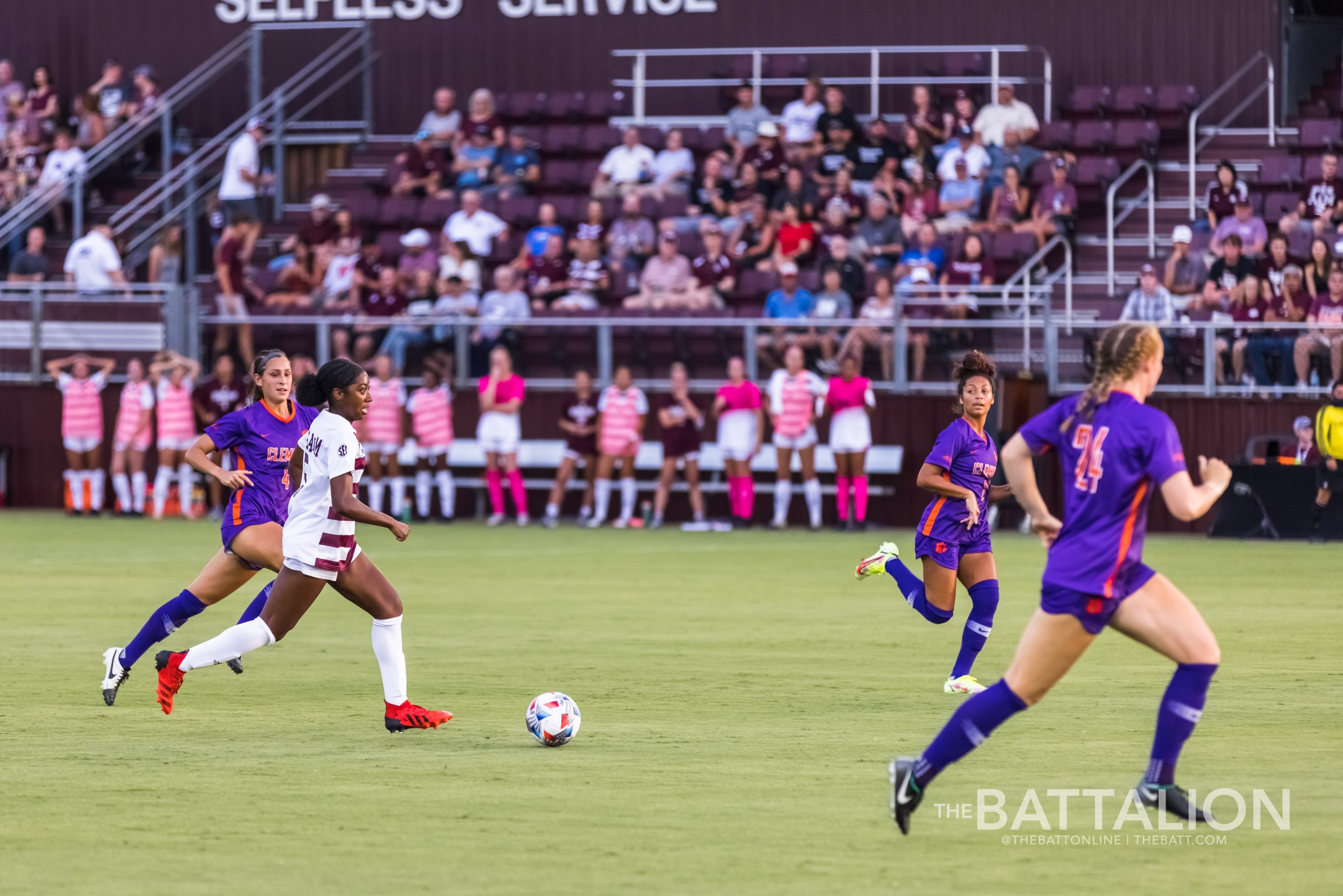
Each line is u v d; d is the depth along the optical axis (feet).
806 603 168.55
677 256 293.02
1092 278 289.94
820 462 275.18
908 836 72.95
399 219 327.47
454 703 109.70
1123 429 70.38
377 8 372.79
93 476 294.66
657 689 115.55
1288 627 148.25
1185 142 317.63
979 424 112.98
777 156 309.83
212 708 108.06
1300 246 274.57
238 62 377.91
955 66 336.90
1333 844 71.36
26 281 323.98
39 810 78.43
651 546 236.84
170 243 320.70
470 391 286.46
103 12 384.88
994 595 112.68
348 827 74.95
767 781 84.69
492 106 343.87
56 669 125.49
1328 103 321.93
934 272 281.95
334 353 291.38
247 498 108.27
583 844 71.72
